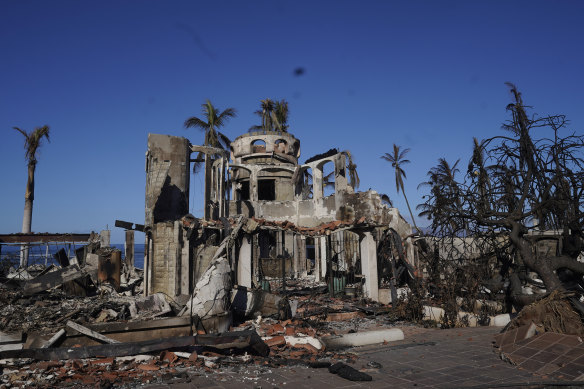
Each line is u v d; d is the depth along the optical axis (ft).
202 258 50.83
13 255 71.97
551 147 34.94
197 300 33.01
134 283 65.82
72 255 77.25
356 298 53.57
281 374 22.20
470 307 39.47
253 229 48.34
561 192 34.35
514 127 36.73
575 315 26.35
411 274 51.44
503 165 37.40
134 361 24.31
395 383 20.15
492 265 44.09
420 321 39.60
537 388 18.58
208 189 70.85
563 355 21.80
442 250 46.78
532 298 32.81
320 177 96.63
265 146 110.11
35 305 43.86
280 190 108.78
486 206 37.40
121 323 27.63
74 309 41.14
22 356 23.06
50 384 20.01
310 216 94.38
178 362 24.41
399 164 140.77
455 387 19.03
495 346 27.37
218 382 20.74
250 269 48.67
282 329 33.94
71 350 24.00
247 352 26.91
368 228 53.72
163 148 63.52
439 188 39.58
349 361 24.58
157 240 51.11
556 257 34.04
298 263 92.48
